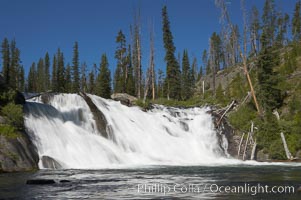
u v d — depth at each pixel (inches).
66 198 568.7
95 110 1514.5
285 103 2012.8
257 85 2108.8
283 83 2188.7
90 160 1235.2
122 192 630.5
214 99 2367.1
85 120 1450.5
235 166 1277.1
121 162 1323.8
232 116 1924.2
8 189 657.0
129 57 3230.8
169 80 3011.8
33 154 1088.8
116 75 3599.9
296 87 2129.7
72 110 1437.0
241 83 2778.1
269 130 1713.8
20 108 1164.5
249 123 1819.6
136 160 1401.3
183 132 1800.0
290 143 1656.0
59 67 4259.4
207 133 1828.2
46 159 1095.6
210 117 1908.2
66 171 1004.6
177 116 1974.7
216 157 1716.3
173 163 1401.3
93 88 4220.0
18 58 4488.2
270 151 1654.8
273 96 2001.7
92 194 608.1
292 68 2701.8
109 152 1331.2
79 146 1272.1
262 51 2094.0
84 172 979.9
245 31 2337.6
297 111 1878.7
